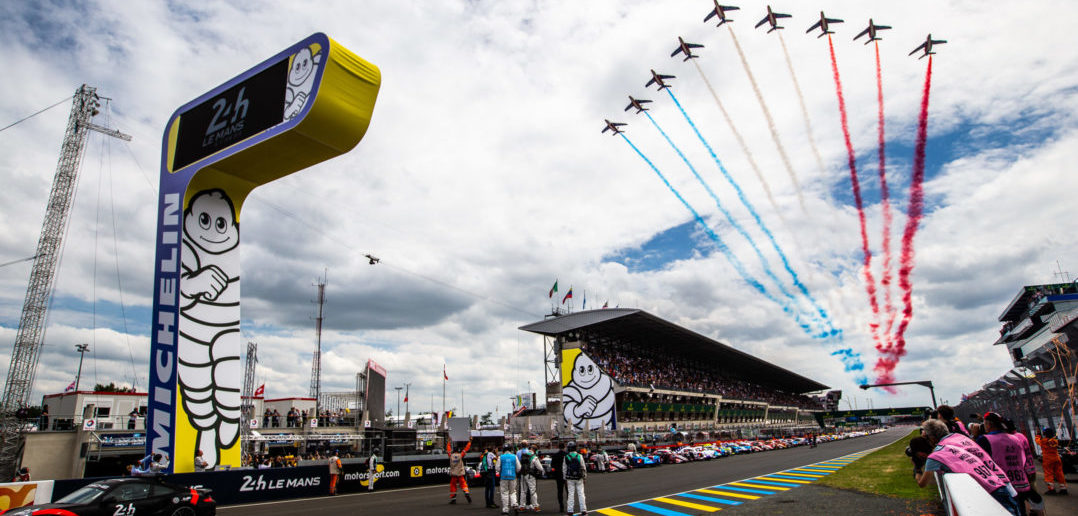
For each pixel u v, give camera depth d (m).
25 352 53.62
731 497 19.44
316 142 24.00
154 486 15.06
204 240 26.03
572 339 70.50
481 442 39.44
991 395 34.31
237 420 25.80
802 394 164.62
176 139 27.38
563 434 52.62
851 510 13.88
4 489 16.19
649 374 76.25
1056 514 11.88
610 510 17.09
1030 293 59.94
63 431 31.45
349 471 25.22
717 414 88.62
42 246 56.16
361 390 46.53
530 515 17.12
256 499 21.97
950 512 4.48
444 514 17.69
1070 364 24.84
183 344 24.41
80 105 59.31
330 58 23.28
